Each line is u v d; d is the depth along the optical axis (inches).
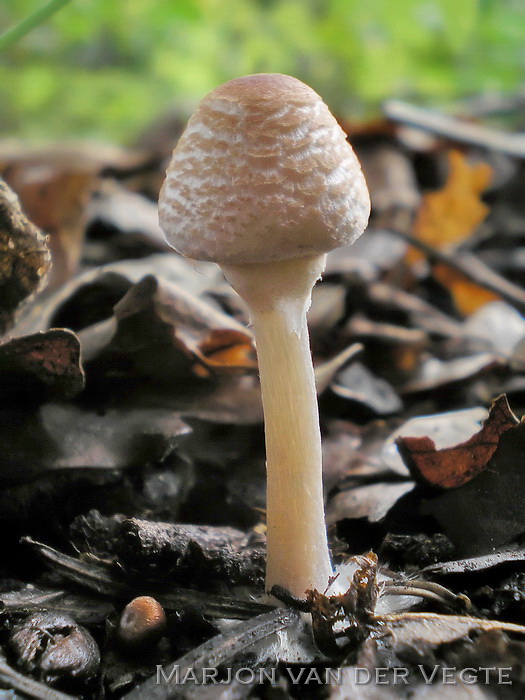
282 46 14.8
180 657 3.9
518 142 11.0
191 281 7.4
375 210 10.3
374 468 5.4
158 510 4.9
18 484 4.6
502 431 4.6
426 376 6.9
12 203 4.7
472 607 4.1
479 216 9.8
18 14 14.4
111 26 14.9
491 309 8.2
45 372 4.7
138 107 14.5
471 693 3.6
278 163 3.7
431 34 14.6
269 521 4.2
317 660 3.8
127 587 4.2
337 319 7.6
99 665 3.9
